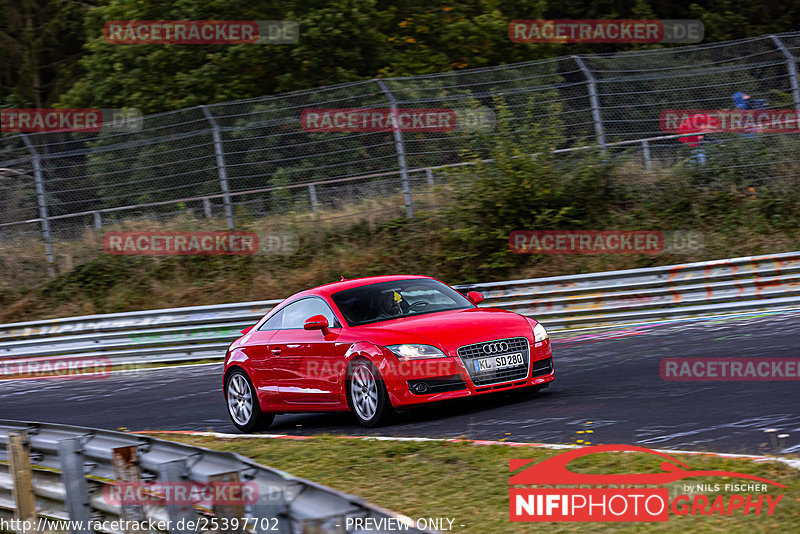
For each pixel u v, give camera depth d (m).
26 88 127.00
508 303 55.56
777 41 64.50
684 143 67.88
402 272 67.81
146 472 18.53
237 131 72.50
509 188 67.31
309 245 72.25
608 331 50.47
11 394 54.75
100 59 97.50
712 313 51.09
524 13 104.12
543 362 33.47
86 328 62.25
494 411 32.34
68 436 21.17
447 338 31.61
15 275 76.81
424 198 70.88
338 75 89.38
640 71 67.12
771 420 26.86
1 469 23.16
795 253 50.00
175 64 93.81
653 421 28.31
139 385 51.69
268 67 91.69
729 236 62.03
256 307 58.50
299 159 72.00
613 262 62.59
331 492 14.19
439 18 97.31
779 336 41.62
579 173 67.69
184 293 71.81
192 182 73.50
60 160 76.00
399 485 23.92
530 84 68.94
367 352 31.92
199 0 90.88
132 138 74.31
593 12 117.25
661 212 65.50
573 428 28.41
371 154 71.19
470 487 22.84
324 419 36.56
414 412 34.09
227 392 37.69
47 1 129.62
